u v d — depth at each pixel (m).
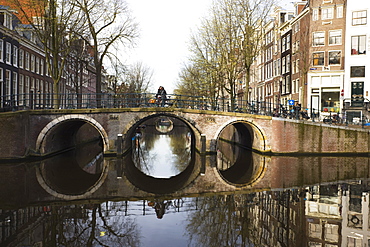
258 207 9.84
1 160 18.86
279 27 38.44
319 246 6.88
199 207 9.95
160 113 22.25
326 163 18.94
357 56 29.52
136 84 51.38
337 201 10.44
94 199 11.07
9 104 23.69
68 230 7.98
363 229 7.89
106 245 7.07
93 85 59.25
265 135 22.77
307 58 31.52
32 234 7.68
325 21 30.84
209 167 18.97
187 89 45.03
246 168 17.89
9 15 26.45
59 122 20.81
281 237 7.39
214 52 26.48
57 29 21.44
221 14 25.66
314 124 22.45
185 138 44.81
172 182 14.55
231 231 7.86
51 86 37.12
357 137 22.34
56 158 21.41
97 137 39.91
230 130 37.84
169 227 8.21
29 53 30.97
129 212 9.52
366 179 14.04
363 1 29.31
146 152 27.80
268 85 42.78
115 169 17.84
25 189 12.39
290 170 16.58
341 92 29.75
